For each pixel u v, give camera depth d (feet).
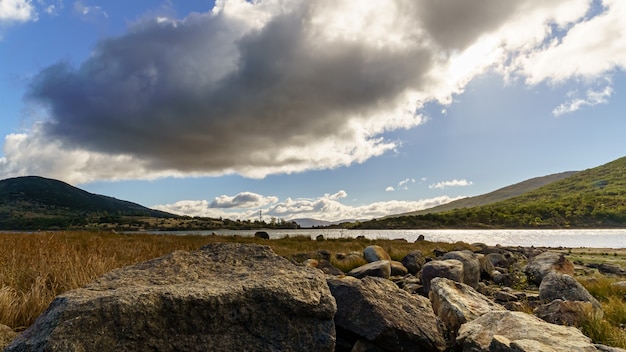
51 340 10.59
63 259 26.18
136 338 11.68
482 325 17.07
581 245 171.73
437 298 23.16
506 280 45.03
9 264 26.55
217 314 13.00
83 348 10.81
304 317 14.23
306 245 88.48
